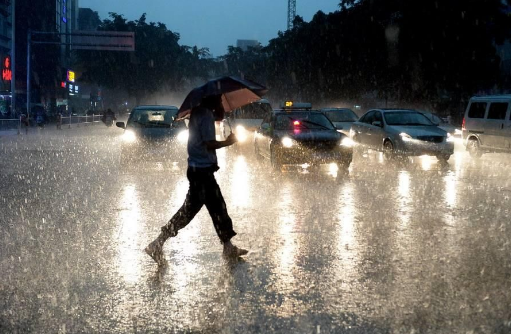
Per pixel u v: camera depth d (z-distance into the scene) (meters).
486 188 12.98
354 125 21.95
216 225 7.05
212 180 6.95
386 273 6.46
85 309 5.38
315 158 15.49
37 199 11.34
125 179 14.45
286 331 4.86
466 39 45.38
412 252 7.34
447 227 8.81
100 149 24.61
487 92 54.34
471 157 21.11
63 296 5.73
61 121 45.44
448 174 15.72
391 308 5.38
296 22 70.62
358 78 53.22
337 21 54.16
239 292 5.86
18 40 70.31
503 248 7.50
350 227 8.84
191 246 7.70
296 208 10.45
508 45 56.78
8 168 16.91
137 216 9.70
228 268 6.69
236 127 24.75
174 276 6.39
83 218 9.50
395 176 15.22
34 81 71.50
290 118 17.19
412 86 48.91
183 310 5.36
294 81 70.50
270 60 82.38
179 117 7.14
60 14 86.94
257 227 8.86
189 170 6.95
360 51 51.31
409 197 11.69
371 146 20.55
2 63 57.47
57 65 78.44
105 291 5.89
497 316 5.16
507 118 19.28
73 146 26.41
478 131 20.59
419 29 45.66
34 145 27.02
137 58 88.62
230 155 21.58
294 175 15.39
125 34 49.50
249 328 4.93
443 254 7.23
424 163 18.80
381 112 20.48
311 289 5.94
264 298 5.68
